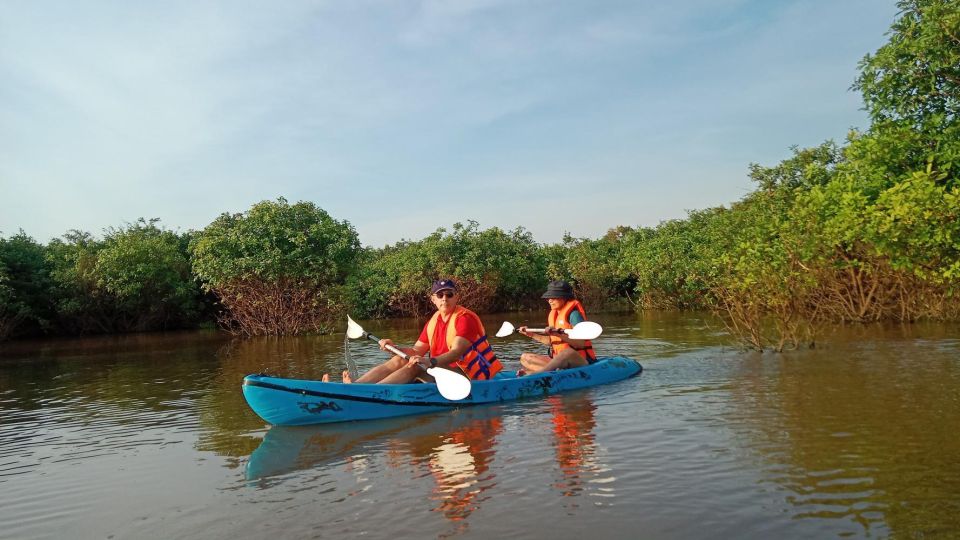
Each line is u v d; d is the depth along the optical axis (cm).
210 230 2039
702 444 426
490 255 2903
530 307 3203
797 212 1098
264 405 547
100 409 716
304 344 1534
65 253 2592
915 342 844
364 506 346
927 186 878
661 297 2339
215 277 1992
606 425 497
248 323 2014
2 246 2444
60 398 816
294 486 391
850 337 948
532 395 645
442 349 653
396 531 308
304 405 556
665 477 364
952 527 278
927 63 938
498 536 295
